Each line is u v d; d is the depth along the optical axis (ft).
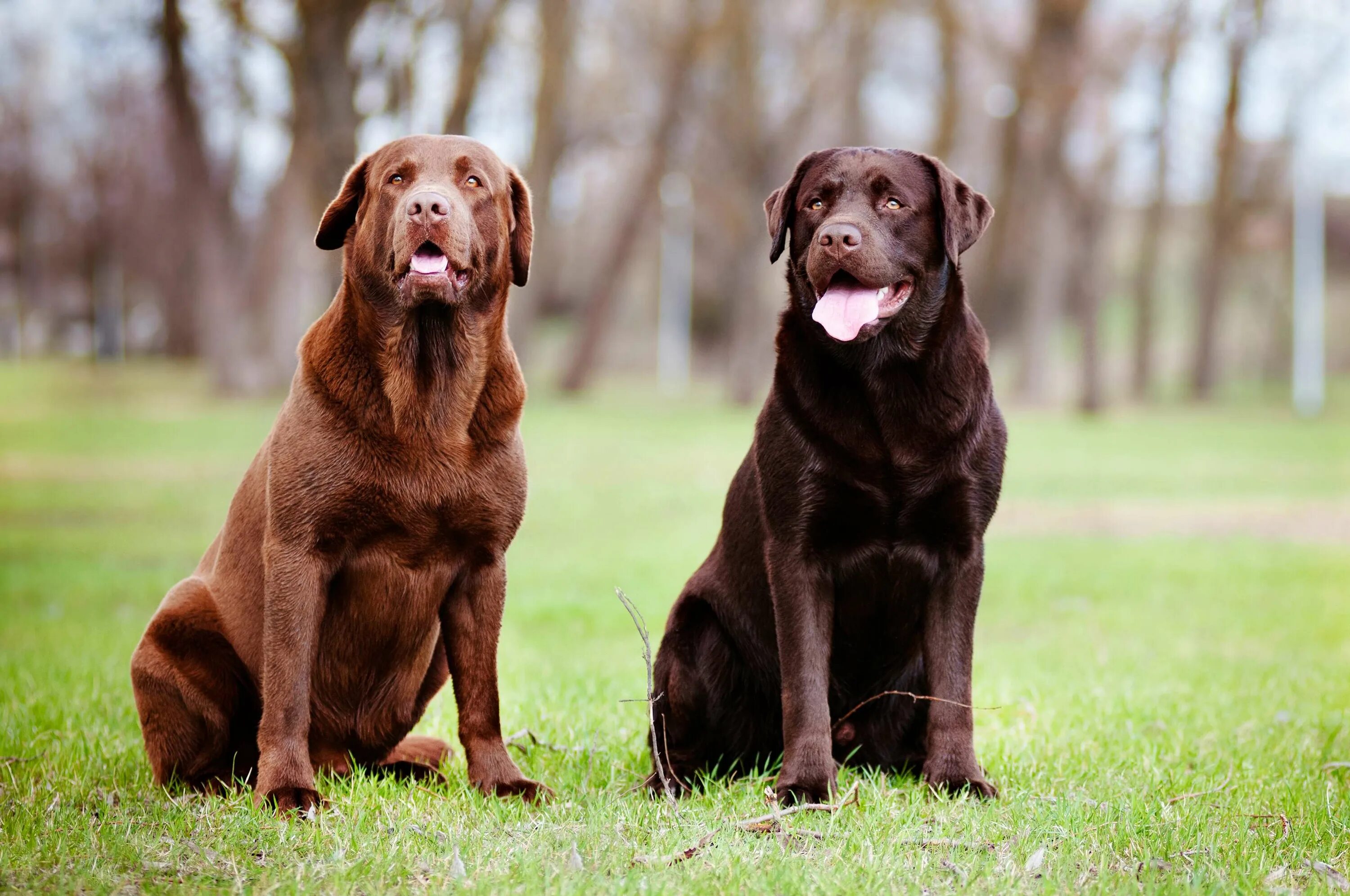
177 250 219.82
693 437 96.02
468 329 17.76
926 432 17.70
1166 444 97.55
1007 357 211.82
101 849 14.88
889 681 19.27
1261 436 105.91
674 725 19.29
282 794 16.67
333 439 17.33
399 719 19.07
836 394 17.78
